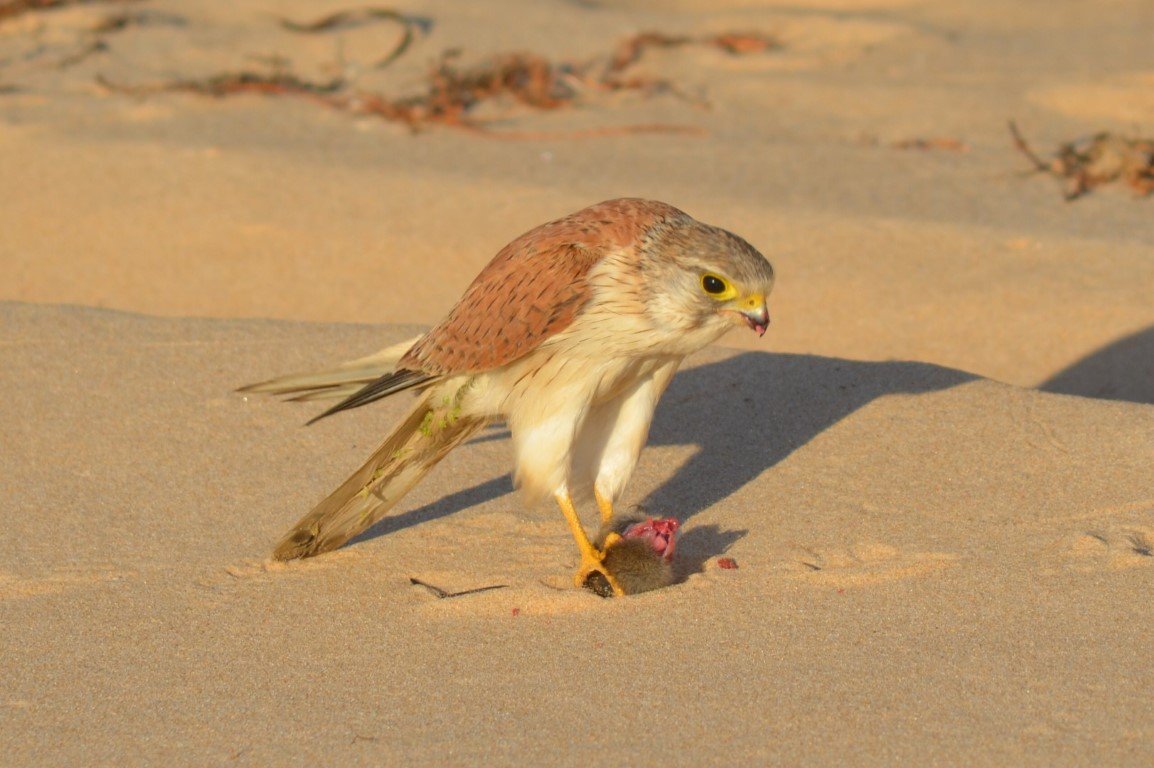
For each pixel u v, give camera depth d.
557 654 8.84
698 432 12.38
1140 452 11.12
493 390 10.09
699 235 9.39
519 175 21.00
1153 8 31.94
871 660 8.43
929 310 16.23
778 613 9.16
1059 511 10.38
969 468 11.22
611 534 10.00
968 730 7.57
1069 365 14.91
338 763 7.67
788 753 7.47
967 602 9.12
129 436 12.48
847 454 11.64
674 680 8.38
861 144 22.94
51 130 22.89
